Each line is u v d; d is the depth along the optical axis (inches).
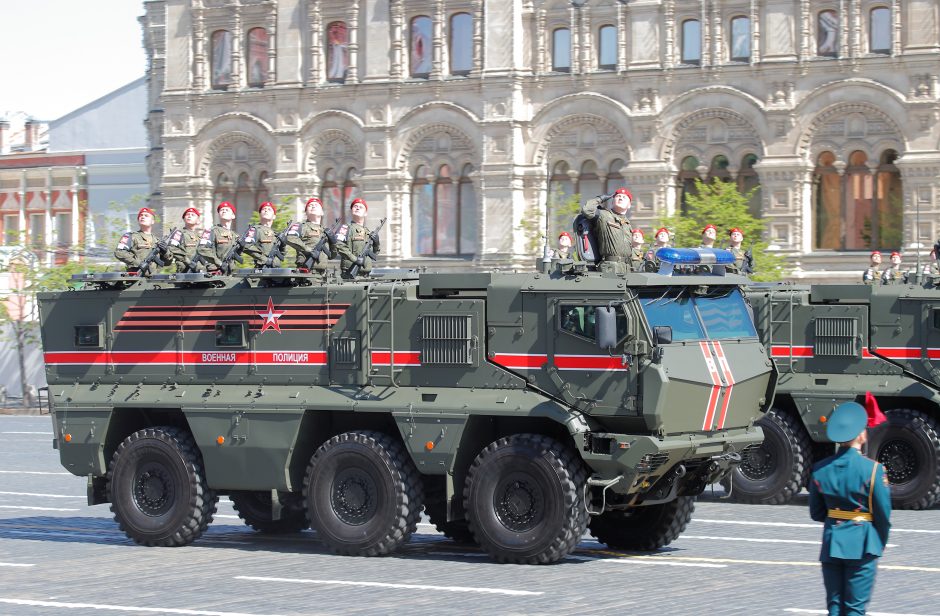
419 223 2714.1
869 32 2425.0
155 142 3371.1
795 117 2450.8
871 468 578.6
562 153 2608.3
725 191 2348.7
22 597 765.3
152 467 945.5
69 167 3782.0
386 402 888.3
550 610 714.8
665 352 832.3
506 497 850.1
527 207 2625.5
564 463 837.2
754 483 1190.9
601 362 845.2
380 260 2714.1
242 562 874.1
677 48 2532.0
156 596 764.6
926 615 706.2
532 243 2564.0
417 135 2691.9
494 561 858.1
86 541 979.9
